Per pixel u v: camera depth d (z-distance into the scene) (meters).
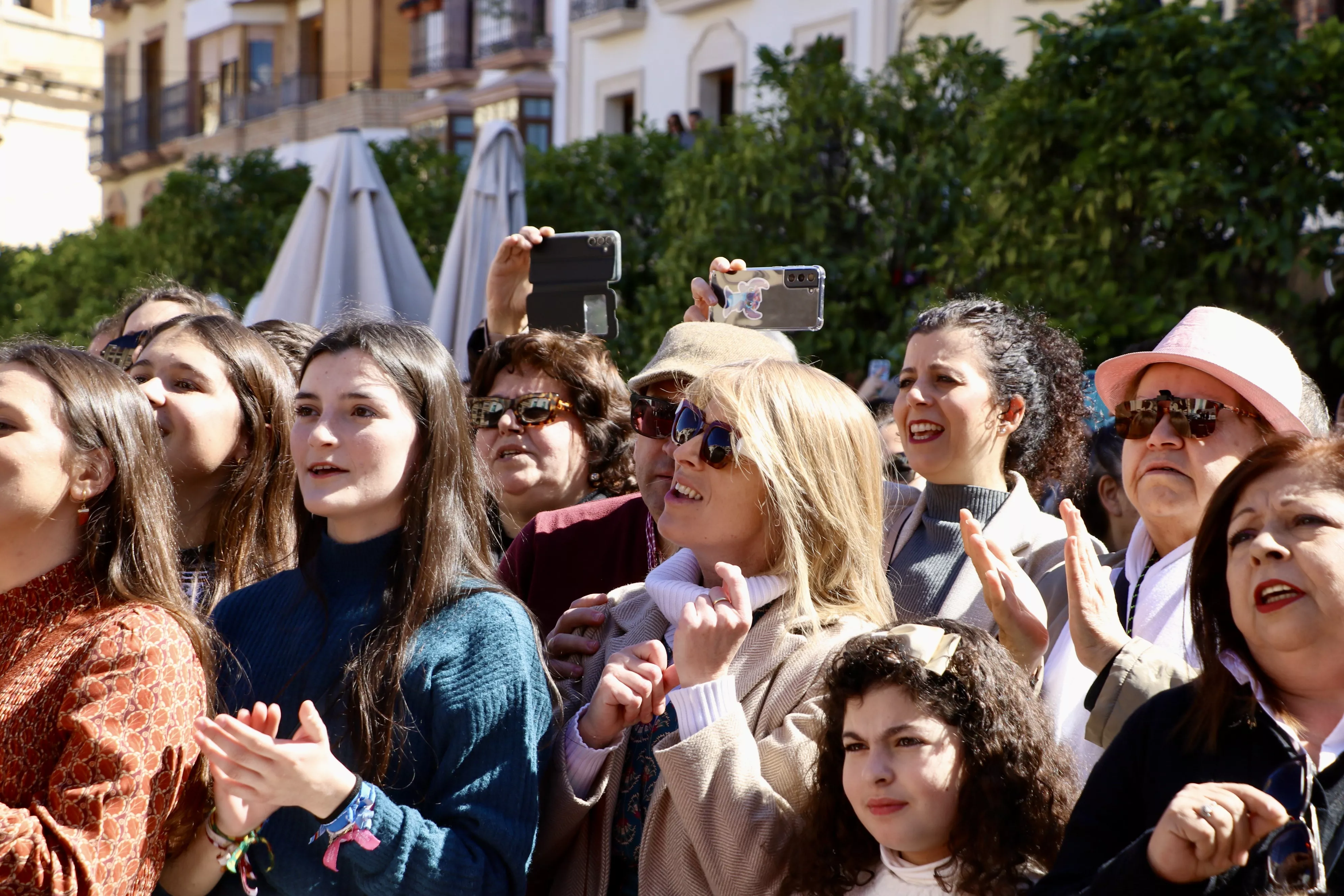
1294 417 2.70
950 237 8.88
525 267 4.11
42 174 34.44
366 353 2.46
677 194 10.01
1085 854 1.99
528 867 2.31
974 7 13.74
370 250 7.23
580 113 20.61
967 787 2.12
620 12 19.14
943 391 3.17
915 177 9.09
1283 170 6.66
